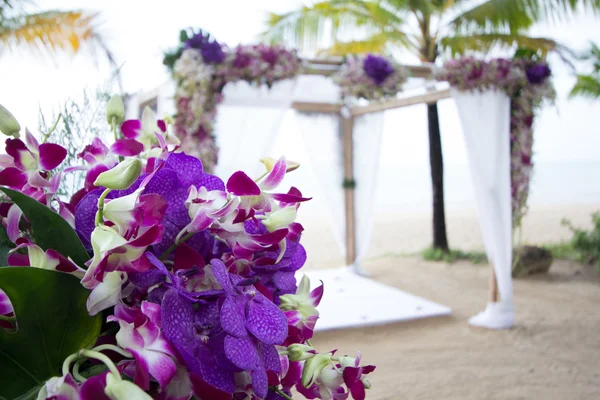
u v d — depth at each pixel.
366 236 7.46
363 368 0.59
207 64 4.04
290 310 0.62
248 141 4.48
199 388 0.44
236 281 0.50
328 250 10.81
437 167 9.86
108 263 0.45
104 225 0.48
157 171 0.52
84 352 0.43
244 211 0.52
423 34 8.78
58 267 0.48
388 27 8.68
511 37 7.82
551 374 4.45
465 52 8.42
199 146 4.14
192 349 0.45
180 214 0.52
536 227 14.18
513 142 5.61
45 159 0.57
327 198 7.34
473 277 8.16
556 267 8.94
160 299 0.49
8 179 0.57
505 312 5.55
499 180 5.10
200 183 0.55
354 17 8.55
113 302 0.47
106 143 0.71
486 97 5.02
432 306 6.10
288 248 0.60
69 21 5.24
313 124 6.93
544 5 7.38
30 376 0.48
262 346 0.52
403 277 8.11
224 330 0.45
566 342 5.19
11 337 0.47
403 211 18.62
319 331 5.32
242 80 4.34
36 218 0.50
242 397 0.53
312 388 0.61
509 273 5.40
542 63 5.20
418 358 4.77
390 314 5.75
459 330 5.50
